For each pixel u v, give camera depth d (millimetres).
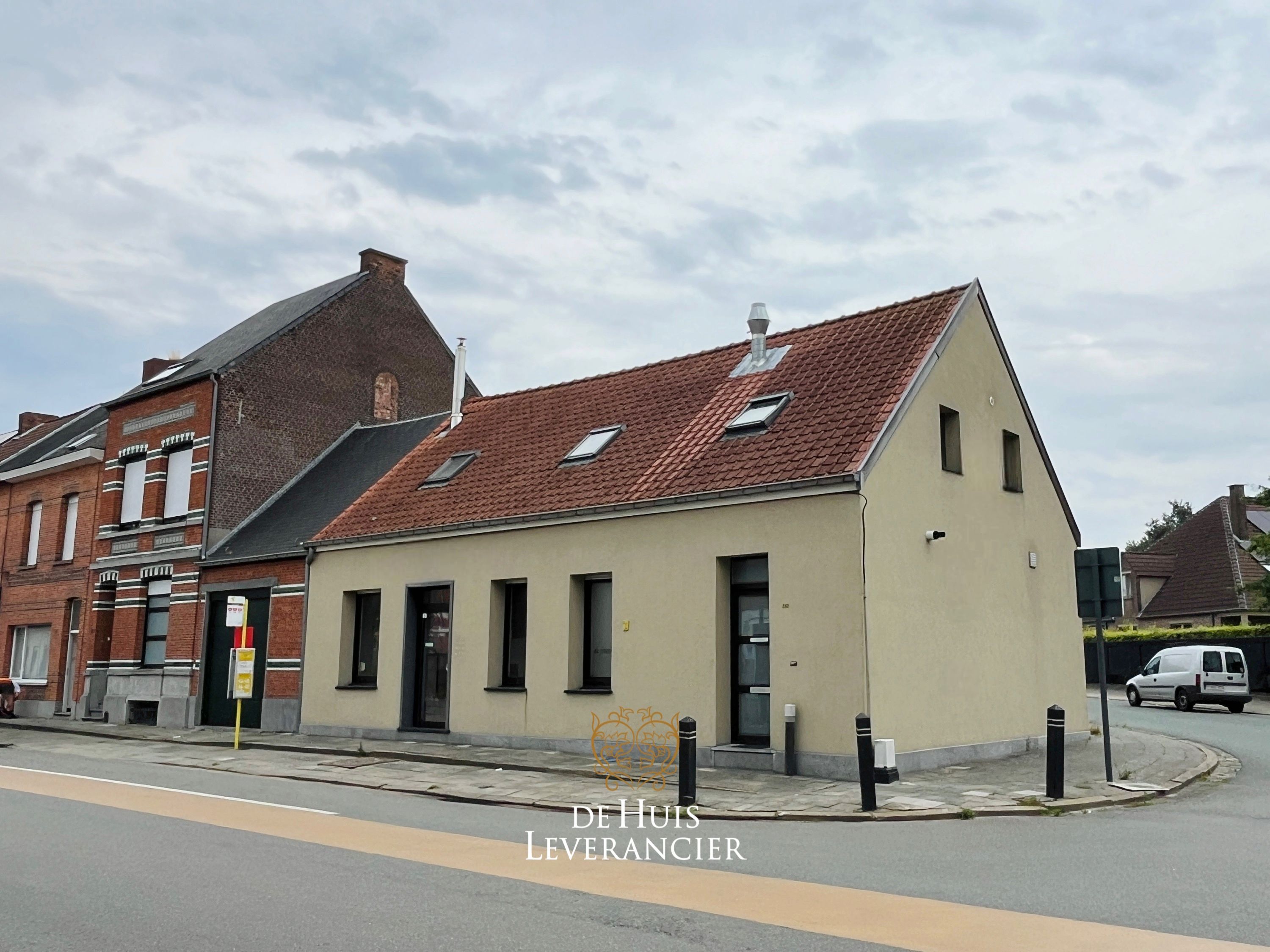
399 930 6316
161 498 26047
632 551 16375
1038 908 7004
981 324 18031
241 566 23312
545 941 6102
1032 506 18859
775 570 14727
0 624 30844
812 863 8609
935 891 7512
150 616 25891
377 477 23562
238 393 25422
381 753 17266
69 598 28328
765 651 15133
